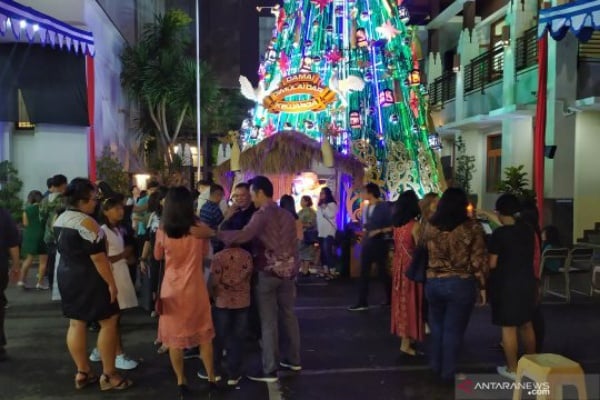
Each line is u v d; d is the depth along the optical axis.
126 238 6.43
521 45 15.45
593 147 13.50
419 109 12.97
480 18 19.55
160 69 18.89
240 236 5.03
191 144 23.25
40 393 5.03
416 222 6.07
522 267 5.14
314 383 5.27
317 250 11.10
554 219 13.37
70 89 13.70
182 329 4.75
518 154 15.68
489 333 6.92
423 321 6.07
